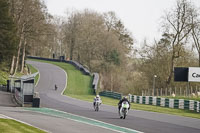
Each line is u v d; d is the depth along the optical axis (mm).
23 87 67875
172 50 126500
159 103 87625
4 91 104000
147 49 132500
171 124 47125
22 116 47406
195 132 40062
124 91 162875
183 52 124125
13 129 31453
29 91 68125
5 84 119875
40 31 133375
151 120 51250
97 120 48344
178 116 60750
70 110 64250
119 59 198250
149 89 132500
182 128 43156
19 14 130750
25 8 128375
